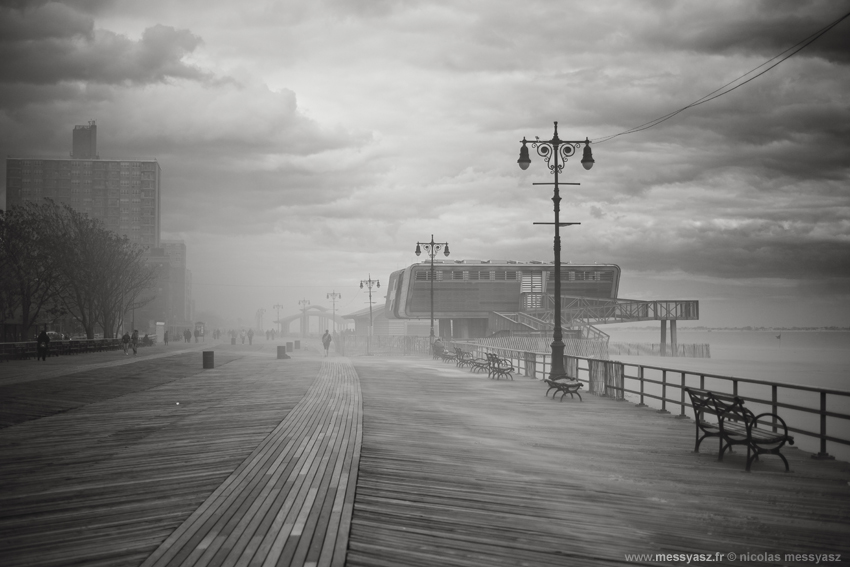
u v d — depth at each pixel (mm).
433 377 30281
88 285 68875
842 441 11070
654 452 12133
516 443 12930
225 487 8836
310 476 9492
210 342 103625
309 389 23422
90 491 8898
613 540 7020
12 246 61438
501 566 6172
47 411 17859
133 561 6191
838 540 7156
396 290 105000
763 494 9055
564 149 25312
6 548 6602
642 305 97438
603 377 22781
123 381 27609
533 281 95625
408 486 9133
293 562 6035
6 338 65500
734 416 11109
